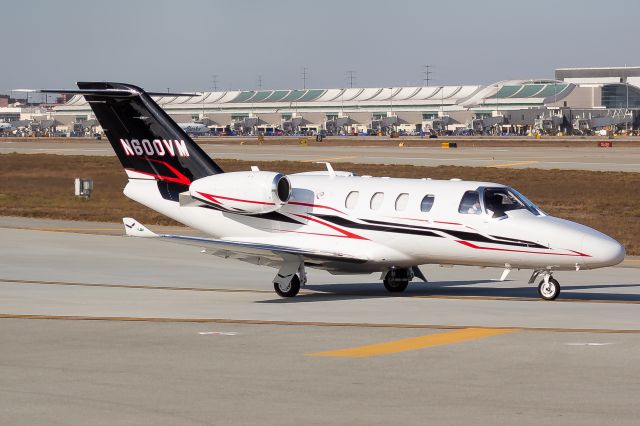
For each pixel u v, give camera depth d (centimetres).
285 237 7500
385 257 7169
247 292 7400
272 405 3728
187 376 4266
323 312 6303
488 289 7669
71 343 5097
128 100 7900
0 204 15888
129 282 7881
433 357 4684
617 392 3938
